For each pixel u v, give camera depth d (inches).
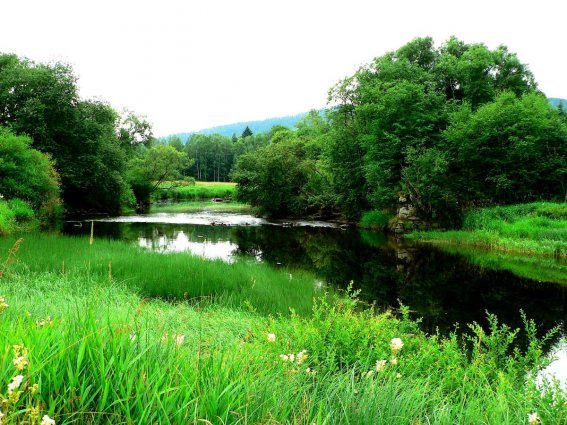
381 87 1176.2
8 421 63.5
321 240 946.1
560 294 479.2
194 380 86.5
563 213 861.8
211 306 336.2
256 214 1605.6
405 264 666.8
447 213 1027.3
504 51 1334.9
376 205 1242.6
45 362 74.8
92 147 1364.4
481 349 246.5
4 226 734.5
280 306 348.5
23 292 279.1
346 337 183.2
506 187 987.9
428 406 127.3
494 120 999.0
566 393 134.3
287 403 94.4
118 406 76.0
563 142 1069.1
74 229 963.3
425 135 1064.8
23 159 991.6
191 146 5108.3
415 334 256.5
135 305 275.7
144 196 2032.5
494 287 514.0
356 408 103.2
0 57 1317.7
